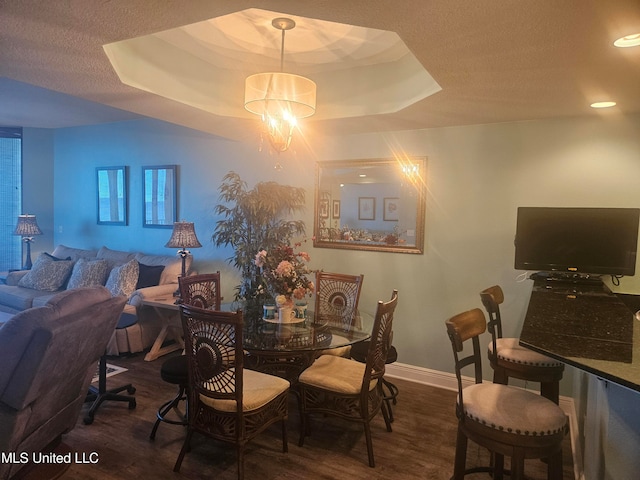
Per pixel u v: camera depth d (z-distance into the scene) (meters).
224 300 4.96
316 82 3.63
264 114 2.86
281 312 3.01
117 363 4.14
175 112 3.46
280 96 2.62
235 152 4.83
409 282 3.91
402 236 3.92
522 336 1.76
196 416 2.41
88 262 5.06
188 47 3.15
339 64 3.43
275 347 2.55
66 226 6.24
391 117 3.39
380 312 2.45
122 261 5.19
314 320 3.15
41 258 5.40
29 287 5.15
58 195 6.28
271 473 2.44
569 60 2.07
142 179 5.48
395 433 2.94
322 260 4.33
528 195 3.43
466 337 2.03
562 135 3.30
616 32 1.75
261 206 4.12
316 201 4.32
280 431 2.93
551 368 2.31
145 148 5.46
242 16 2.63
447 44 1.91
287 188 4.26
